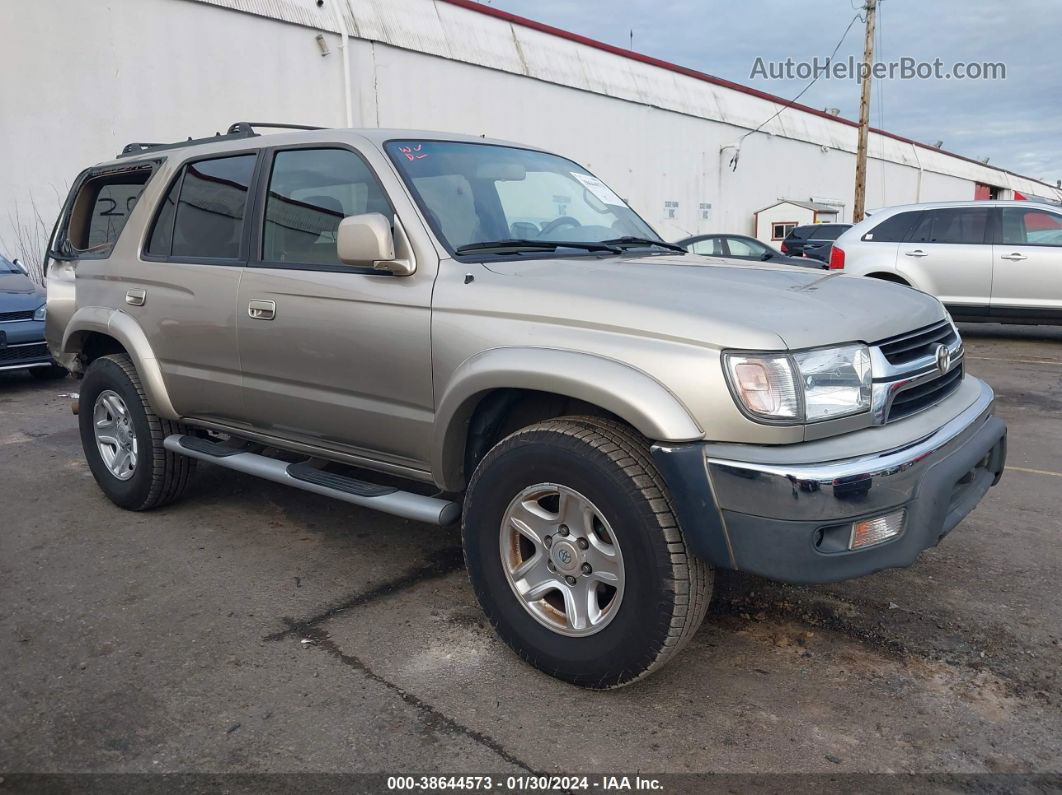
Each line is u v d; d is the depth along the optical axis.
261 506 4.56
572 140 19.48
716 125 24.22
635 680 2.57
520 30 18.33
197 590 3.50
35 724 2.55
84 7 11.49
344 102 14.68
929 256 10.02
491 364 2.70
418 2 16.14
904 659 2.89
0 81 10.85
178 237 4.05
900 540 2.43
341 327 3.19
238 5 13.09
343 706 2.63
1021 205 9.77
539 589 2.76
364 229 2.89
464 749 2.42
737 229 25.97
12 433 6.38
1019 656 2.90
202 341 3.81
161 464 4.27
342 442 3.39
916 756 2.37
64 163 11.52
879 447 2.43
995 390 7.55
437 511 3.01
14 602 3.40
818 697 2.67
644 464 2.47
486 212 3.30
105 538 4.11
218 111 13.09
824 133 29.98
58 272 4.93
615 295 2.62
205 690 2.73
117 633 3.12
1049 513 4.33
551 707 2.62
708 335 2.39
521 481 2.70
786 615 3.22
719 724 2.53
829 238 18.67
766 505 2.30
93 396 4.50
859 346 2.51
